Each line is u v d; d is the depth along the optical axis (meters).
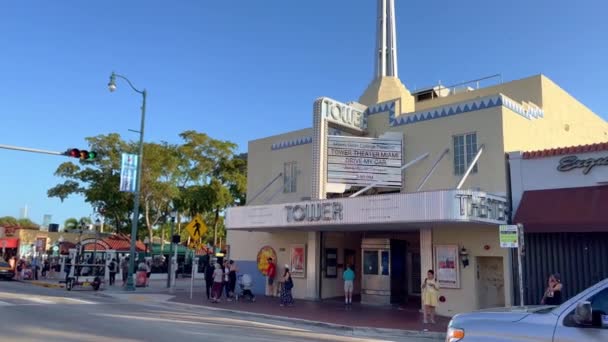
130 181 27.17
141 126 28.06
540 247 16.77
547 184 17.03
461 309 18.16
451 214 15.59
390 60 30.48
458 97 24.52
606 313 4.89
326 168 20.58
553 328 5.00
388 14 31.20
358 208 17.84
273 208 20.94
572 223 15.62
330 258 24.02
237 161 48.00
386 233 23.05
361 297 22.17
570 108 23.11
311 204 19.39
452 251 18.72
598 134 25.73
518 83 21.97
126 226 47.16
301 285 24.06
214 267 22.48
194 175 45.91
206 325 13.81
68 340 10.28
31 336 10.60
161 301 21.16
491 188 18.12
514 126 18.77
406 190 20.72
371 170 20.72
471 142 19.05
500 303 17.88
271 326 14.77
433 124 20.28
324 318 16.56
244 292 22.28
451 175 19.34
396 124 21.61
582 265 15.84
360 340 12.70
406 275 23.27
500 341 5.29
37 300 18.75
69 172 41.25
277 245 25.55
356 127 22.31
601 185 15.98
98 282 26.50
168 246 49.72
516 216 17.11
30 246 49.31
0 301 17.77
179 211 45.91
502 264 17.94
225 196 45.25
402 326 15.00
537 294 16.56
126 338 10.73
